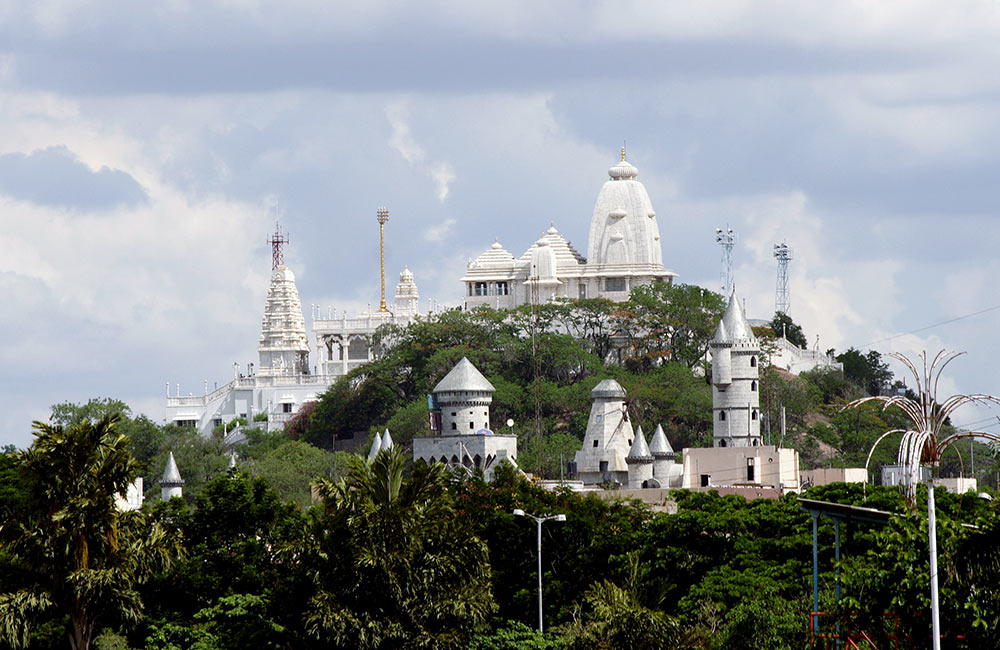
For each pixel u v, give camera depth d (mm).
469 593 193500
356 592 191500
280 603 198000
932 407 130125
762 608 185500
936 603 129500
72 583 185875
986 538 138000
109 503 188625
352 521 193625
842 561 149375
